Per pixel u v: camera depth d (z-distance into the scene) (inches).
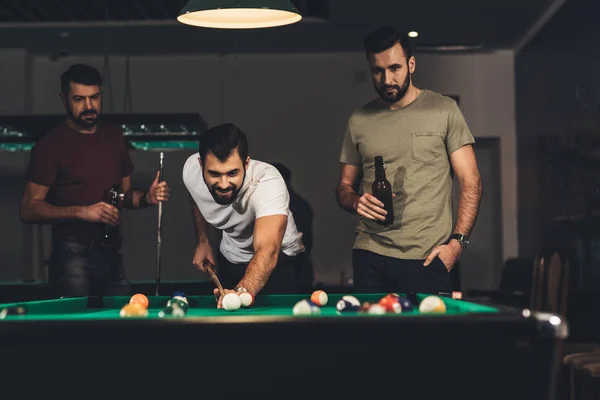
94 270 164.4
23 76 299.4
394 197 134.8
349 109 310.8
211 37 282.7
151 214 307.9
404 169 134.7
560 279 149.9
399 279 134.2
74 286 162.1
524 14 258.5
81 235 164.2
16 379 72.0
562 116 241.0
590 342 199.2
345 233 308.5
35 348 71.7
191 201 143.8
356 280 139.2
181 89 310.7
